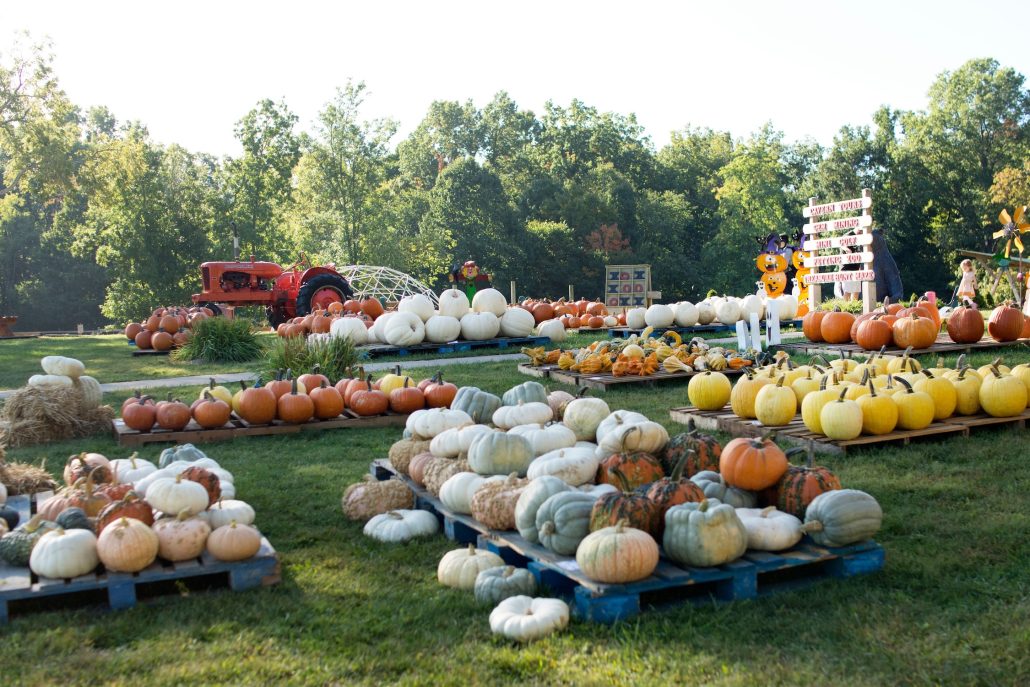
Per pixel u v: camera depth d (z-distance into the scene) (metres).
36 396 9.66
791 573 5.18
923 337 12.84
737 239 63.69
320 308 21.05
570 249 58.84
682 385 12.17
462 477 6.07
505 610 4.57
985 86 66.62
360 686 3.98
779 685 3.85
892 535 5.74
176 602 5.04
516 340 17.92
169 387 13.55
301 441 9.39
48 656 4.35
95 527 5.32
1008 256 24.52
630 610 4.59
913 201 59.03
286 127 48.47
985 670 3.92
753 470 5.42
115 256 46.88
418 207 61.78
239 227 47.50
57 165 43.19
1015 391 8.41
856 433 7.81
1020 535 5.60
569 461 5.91
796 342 15.27
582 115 80.50
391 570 5.50
